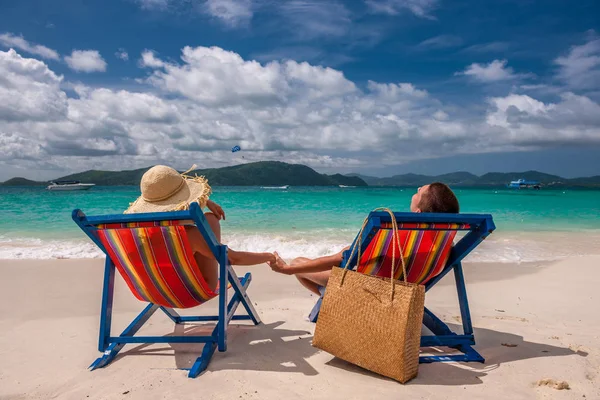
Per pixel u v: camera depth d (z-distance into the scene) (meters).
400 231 2.71
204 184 3.07
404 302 2.48
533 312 4.29
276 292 5.01
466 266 6.78
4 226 11.48
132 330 3.18
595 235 10.44
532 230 11.38
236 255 3.03
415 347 2.56
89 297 4.69
